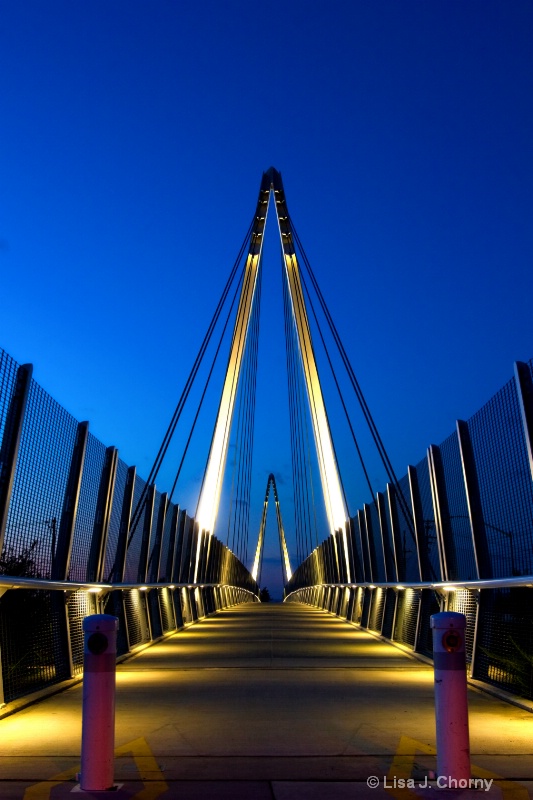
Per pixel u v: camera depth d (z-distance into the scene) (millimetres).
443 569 10602
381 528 16125
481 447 8836
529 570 7125
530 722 6059
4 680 7094
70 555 8961
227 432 36406
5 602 7332
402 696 7500
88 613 9695
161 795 4062
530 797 4000
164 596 17016
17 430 7047
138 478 14039
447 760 4164
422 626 11672
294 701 7195
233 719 6242
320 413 36844
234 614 29344
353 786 4242
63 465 8945
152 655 11922
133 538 13695
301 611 33094
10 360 6934
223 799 3998
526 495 7230
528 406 6980
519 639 7258
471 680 8352
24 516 7555
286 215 39312
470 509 9094
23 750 5105
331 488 33906
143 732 5711
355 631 18203
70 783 4281
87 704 4211
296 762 4793
